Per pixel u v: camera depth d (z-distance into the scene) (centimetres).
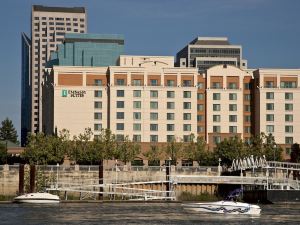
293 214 15150
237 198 19350
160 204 18275
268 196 18300
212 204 15225
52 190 19938
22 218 13650
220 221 13475
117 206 17362
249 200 19250
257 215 14825
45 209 16012
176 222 13125
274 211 15938
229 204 15050
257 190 18812
